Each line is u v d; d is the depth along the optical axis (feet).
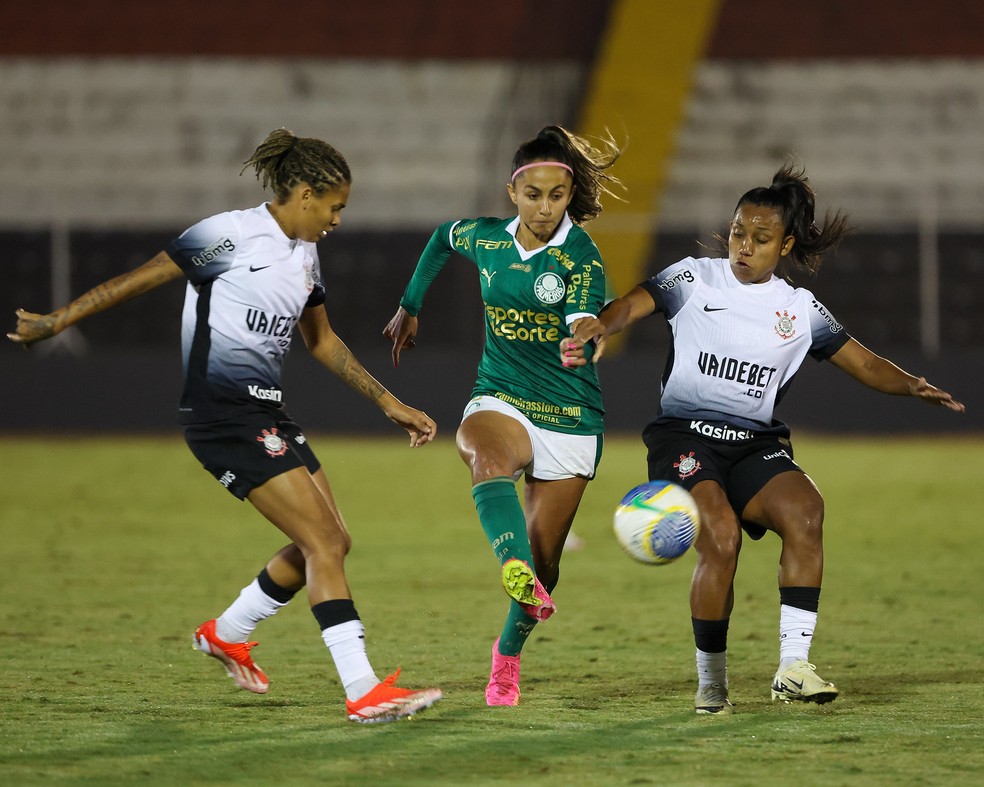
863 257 249.14
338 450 209.67
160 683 61.67
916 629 77.92
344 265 246.68
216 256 53.26
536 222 58.44
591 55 274.77
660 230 237.04
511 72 274.36
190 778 44.19
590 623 80.59
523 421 60.03
